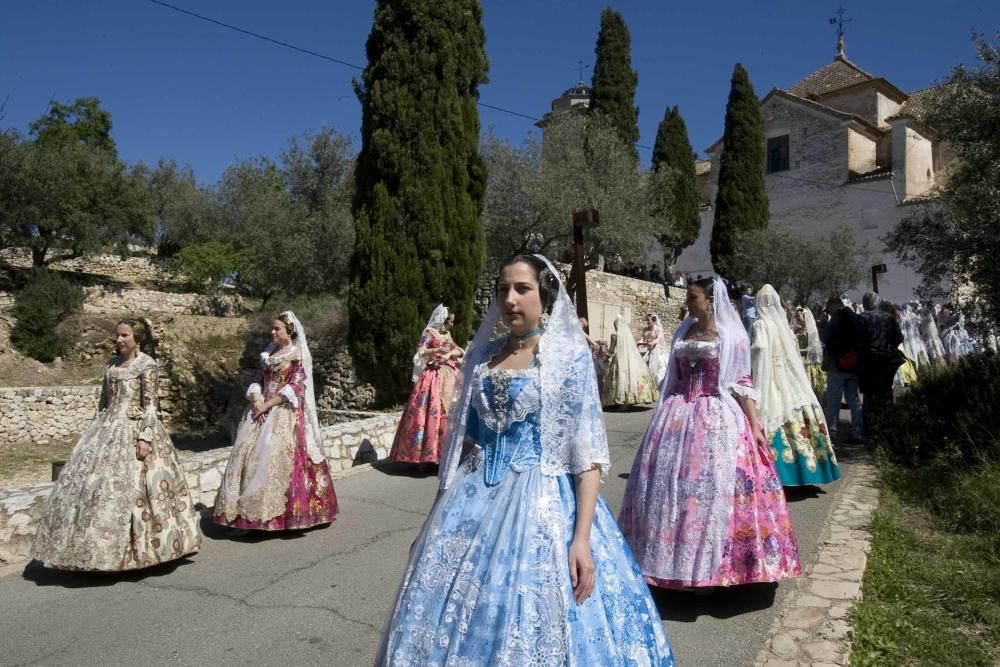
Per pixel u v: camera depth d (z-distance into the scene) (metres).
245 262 25.62
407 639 2.38
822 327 18.36
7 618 4.29
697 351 4.52
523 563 2.36
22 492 5.55
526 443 2.62
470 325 12.50
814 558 4.84
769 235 26.72
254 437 5.85
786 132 30.05
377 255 11.98
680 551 4.06
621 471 7.81
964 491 5.74
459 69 12.44
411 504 6.79
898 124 27.30
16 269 24.78
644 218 22.86
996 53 8.48
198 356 20.30
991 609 3.97
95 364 21.08
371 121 12.16
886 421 8.40
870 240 27.78
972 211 8.18
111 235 25.67
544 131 23.70
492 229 20.69
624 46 26.70
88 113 42.16
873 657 3.47
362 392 15.56
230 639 3.97
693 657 3.56
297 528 5.76
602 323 20.53
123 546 4.74
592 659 2.31
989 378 8.22
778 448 6.23
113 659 3.77
